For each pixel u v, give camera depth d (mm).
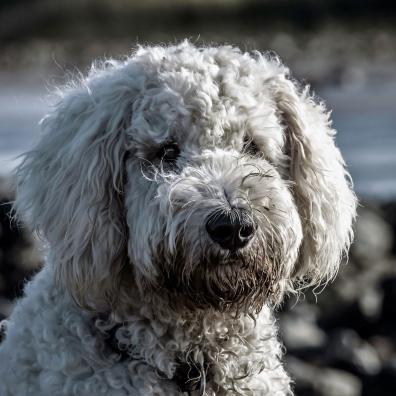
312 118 8367
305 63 51156
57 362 7508
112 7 69312
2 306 15984
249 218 7133
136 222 7508
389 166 24062
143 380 7543
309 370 14570
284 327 15797
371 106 34188
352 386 14312
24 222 8023
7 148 25438
